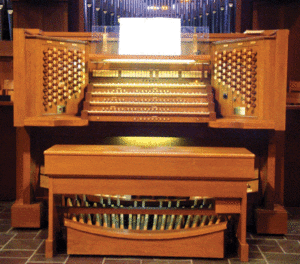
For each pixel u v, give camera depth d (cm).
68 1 471
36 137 338
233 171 266
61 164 269
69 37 340
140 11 504
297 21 434
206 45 336
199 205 326
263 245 305
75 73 332
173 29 325
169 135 343
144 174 267
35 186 342
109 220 309
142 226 314
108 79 339
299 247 301
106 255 281
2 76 432
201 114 301
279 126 303
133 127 343
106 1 492
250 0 459
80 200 331
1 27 478
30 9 470
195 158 266
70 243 275
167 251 274
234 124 299
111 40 339
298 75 437
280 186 341
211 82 337
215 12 495
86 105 305
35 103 312
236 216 293
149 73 338
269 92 306
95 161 268
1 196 433
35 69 311
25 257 276
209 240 272
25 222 329
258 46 309
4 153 429
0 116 423
